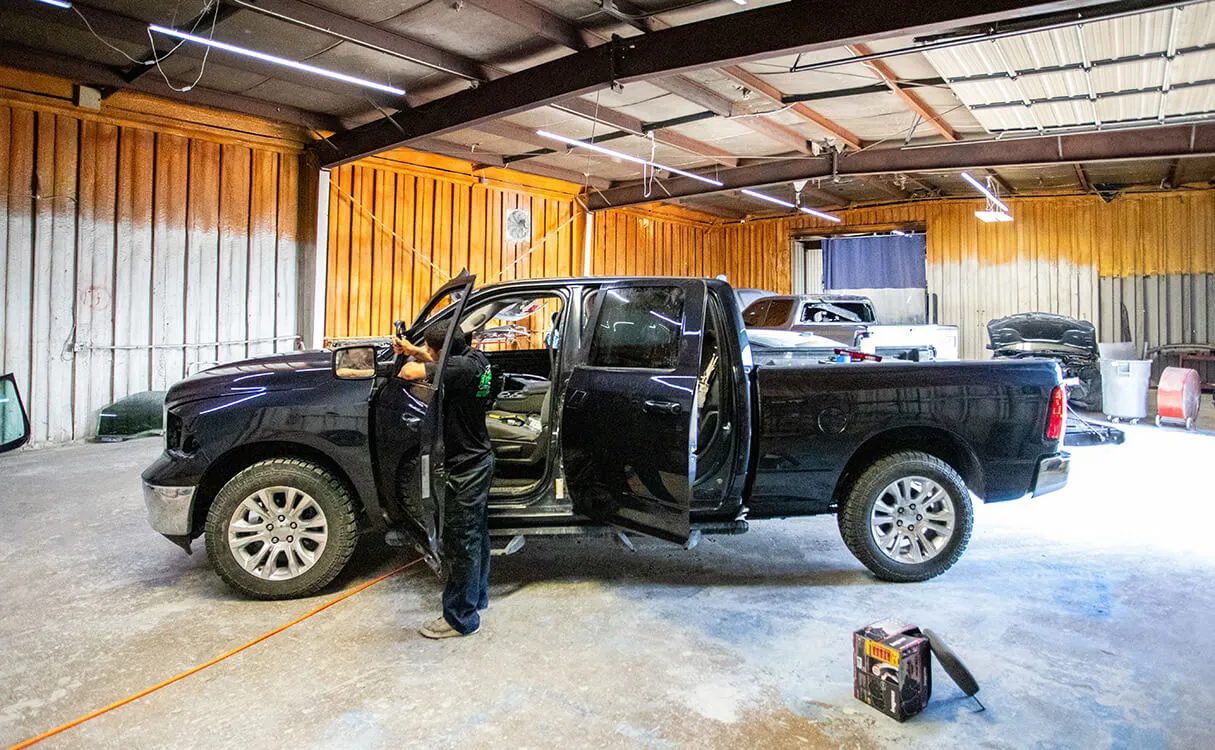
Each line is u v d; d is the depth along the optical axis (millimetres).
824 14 6016
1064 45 6328
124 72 8562
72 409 8727
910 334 11492
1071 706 2764
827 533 5160
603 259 15742
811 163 12016
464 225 12898
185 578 4160
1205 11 5516
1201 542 4871
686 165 13312
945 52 6660
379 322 11656
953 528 4078
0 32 7492
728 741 2525
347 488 3910
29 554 4562
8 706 2752
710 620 3578
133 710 2727
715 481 3943
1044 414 4184
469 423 3361
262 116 9844
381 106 9336
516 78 8008
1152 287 14164
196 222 9656
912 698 2684
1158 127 8906
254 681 2951
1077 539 4945
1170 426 10141
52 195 8477
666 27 7242
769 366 4066
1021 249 15367
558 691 2871
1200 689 2891
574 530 3871
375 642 3322
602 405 3697
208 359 9836
